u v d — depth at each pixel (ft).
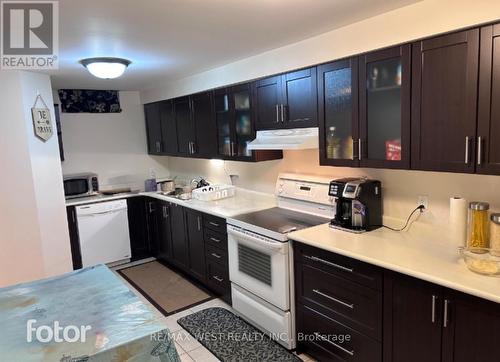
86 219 14.16
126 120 16.79
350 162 8.04
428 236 7.71
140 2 5.89
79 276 7.17
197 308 11.06
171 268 14.57
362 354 7.11
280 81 9.50
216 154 12.44
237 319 10.28
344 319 7.37
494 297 4.95
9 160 10.93
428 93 6.46
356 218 8.37
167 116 15.14
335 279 7.44
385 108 7.22
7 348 4.80
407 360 6.34
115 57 9.78
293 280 8.45
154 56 9.81
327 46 8.11
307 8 6.51
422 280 5.91
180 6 6.15
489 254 5.86
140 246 15.72
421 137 6.66
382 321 6.64
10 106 10.82
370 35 7.20
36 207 11.50
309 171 10.55
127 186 16.97
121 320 5.43
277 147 9.17
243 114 11.01
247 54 10.02
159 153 16.20
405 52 6.70
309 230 8.46
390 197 8.45
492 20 5.50
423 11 6.30
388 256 6.61
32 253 11.59
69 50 8.73
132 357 4.84
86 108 15.61
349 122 7.96
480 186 6.89
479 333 5.32
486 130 5.78
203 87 12.57
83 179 14.88
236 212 10.78
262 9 6.47
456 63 6.02
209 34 7.92
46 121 11.80
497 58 5.54
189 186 15.31
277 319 8.75
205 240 11.85
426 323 5.97
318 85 8.49
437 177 7.53
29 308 5.89
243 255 9.72
